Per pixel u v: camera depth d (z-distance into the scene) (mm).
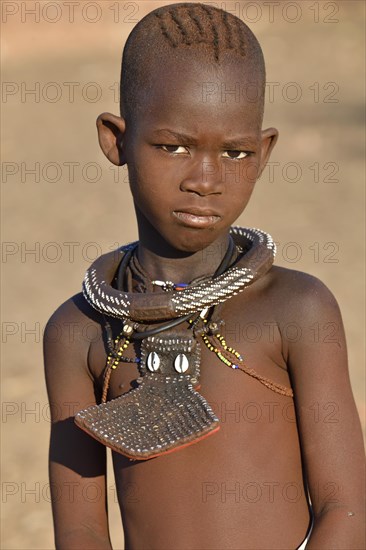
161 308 4102
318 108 29906
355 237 18609
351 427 4043
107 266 4480
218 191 3930
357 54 36094
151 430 3855
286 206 21266
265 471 4105
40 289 16625
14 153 27266
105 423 3906
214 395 4117
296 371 4102
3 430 11461
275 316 4129
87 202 22625
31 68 37500
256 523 4082
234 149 3945
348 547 3906
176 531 4121
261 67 4051
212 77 3895
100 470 4484
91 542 4352
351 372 12227
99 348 4391
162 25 4035
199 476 4109
